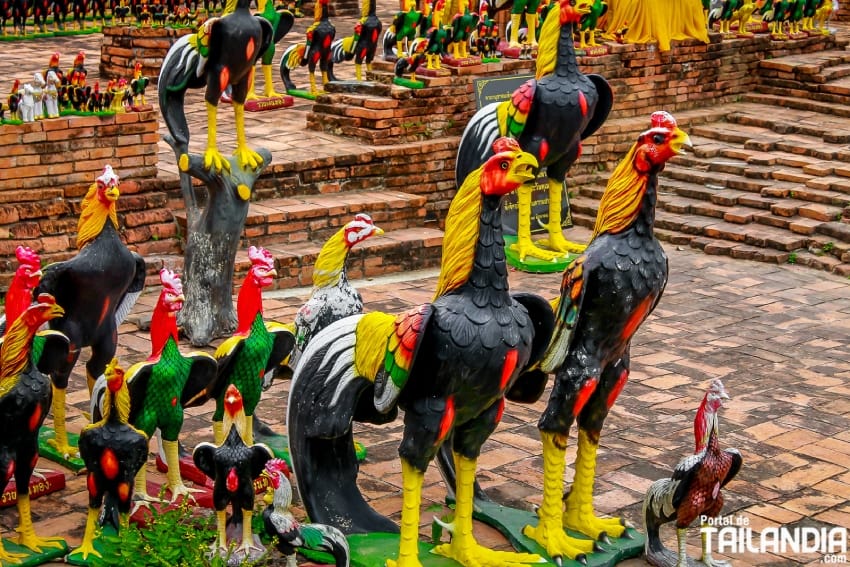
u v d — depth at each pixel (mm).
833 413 14156
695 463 10305
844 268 19094
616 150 22484
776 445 13273
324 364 10094
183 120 15594
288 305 17031
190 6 25547
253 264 11477
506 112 17891
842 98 24031
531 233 20641
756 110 24109
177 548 10195
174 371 10914
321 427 10172
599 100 18812
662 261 10406
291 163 19125
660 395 14562
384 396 9492
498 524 11047
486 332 9336
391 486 12195
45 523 11195
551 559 10469
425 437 9523
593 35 22641
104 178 11945
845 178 21156
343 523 10688
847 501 12086
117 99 17375
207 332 15789
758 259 19625
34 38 28484
